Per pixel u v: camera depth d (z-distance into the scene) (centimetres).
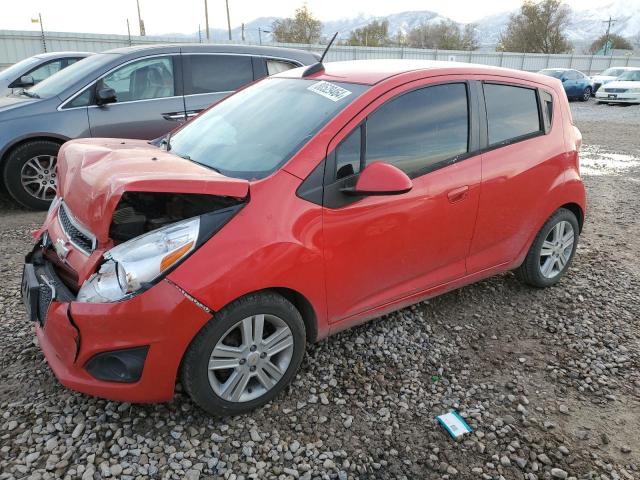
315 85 330
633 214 646
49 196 611
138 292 233
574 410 288
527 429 272
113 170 258
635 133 1381
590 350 343
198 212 260
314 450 253
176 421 268
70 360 246
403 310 383
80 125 592
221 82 657
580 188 413
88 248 259
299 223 266
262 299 258
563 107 406
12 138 569
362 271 296
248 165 286
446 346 343
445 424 271
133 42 2444
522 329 367
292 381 301
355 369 314
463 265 354
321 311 286
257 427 266
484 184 342
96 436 255
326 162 277
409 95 312
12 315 361
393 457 252
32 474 232
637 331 369
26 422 262
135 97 618
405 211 304
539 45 5431
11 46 2169
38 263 288
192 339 245
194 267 238
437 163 322
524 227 381
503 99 362
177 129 377
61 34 2259
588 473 246
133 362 239
